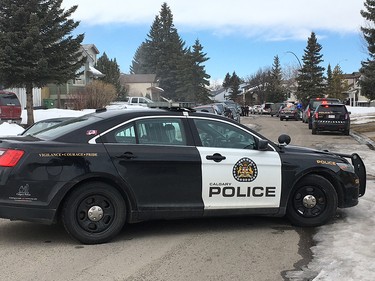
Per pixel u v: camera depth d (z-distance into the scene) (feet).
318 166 19.49
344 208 22.39
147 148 17.63
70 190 16.76
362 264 14.55
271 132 79.10
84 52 146.00
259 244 17.37
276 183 18.92
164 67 277.03
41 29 72.64
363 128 80.64
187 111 18.78
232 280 13.80
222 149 18.51
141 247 16.97
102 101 110.11
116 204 17.30
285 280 13.76
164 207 17.67
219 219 21.03
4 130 57.88
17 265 15.07
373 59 100.94
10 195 16.20
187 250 16.66
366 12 94.12
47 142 16.96
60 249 16.72
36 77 72.23
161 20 287.69
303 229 19.45
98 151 17.02
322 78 215.51
